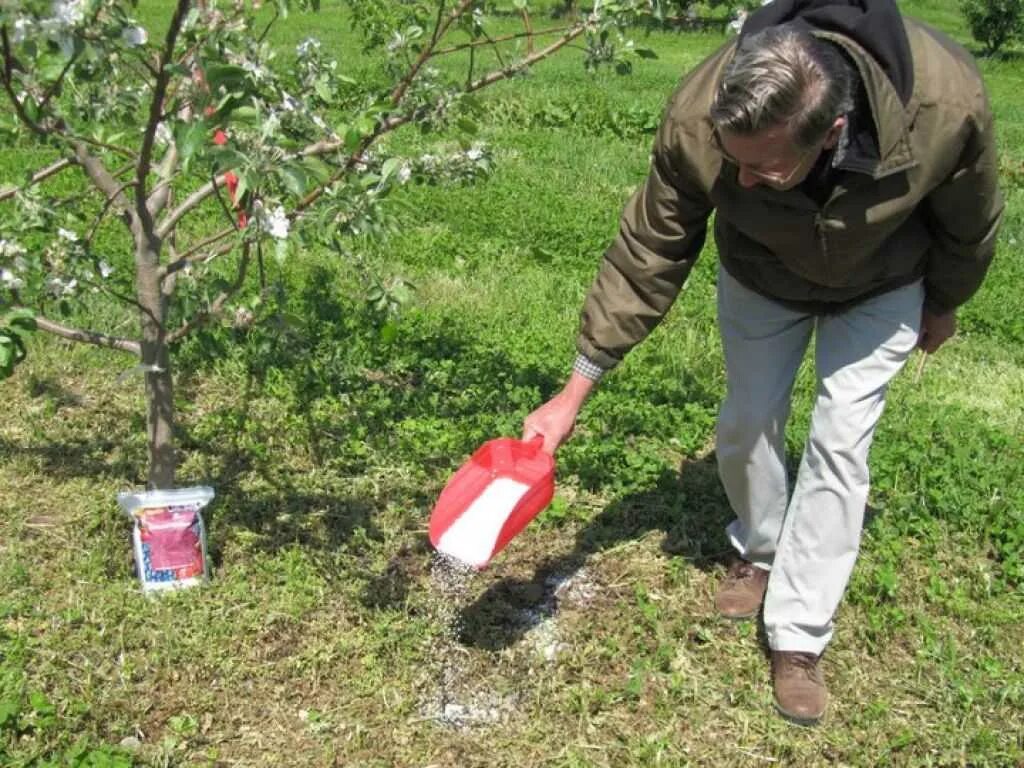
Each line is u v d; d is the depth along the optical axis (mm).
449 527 3150
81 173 7812
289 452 4473
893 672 3617
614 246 3307
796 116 2455
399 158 3107
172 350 5027
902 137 2641
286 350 4910
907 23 2838
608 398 5066
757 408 3449
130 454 4352
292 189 2645
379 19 3652
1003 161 12430
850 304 3201
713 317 6457
